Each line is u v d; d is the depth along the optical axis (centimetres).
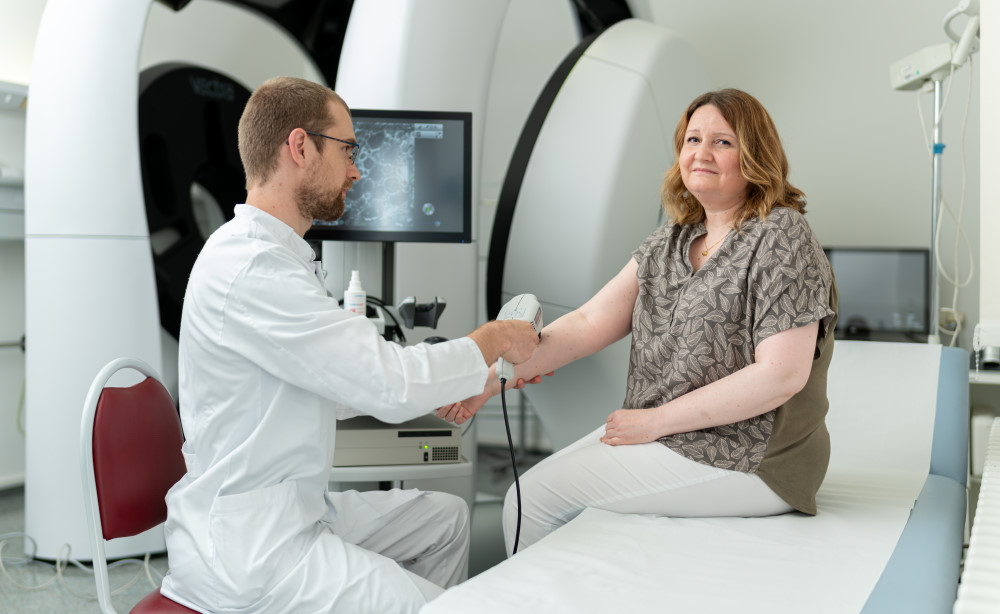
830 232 391
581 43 326
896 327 341
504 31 453
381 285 250
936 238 292
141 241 272
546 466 175
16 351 350
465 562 169
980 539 117
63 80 264
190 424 139
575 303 298
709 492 161
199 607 132
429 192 218
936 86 288
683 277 172
